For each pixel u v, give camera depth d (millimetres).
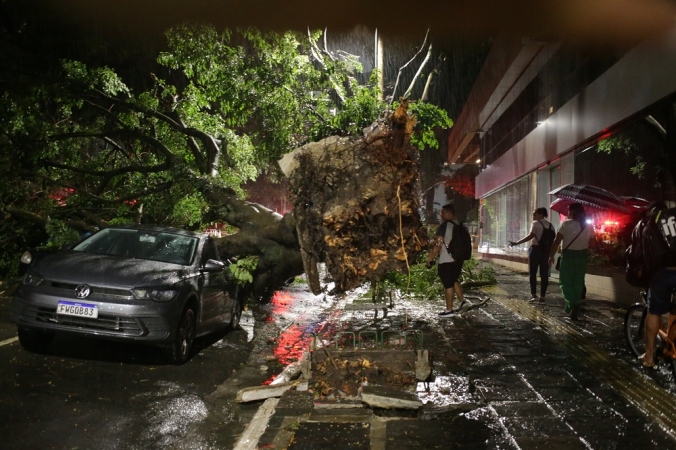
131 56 15094
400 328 8820
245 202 10695
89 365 6297
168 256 7695
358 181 5027
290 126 16484
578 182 15625
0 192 12023
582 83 16219
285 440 4043
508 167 24719
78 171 13914
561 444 3975
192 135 15039
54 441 4117
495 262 28016
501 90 24125
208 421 4734
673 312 5648
